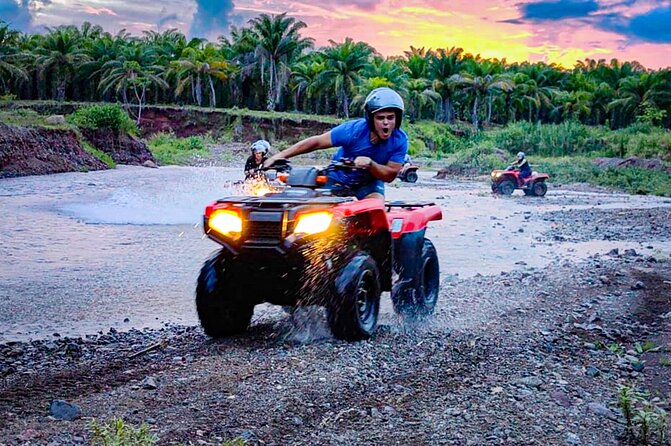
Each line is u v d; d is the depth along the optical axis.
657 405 4.41
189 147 62.94
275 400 4.26
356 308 5.57
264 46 89.12
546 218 19.23
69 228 15.35
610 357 5.61
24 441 3.56
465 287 8.72
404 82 92.31
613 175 39.38
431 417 4.04
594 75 129.12
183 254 11.91
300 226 5.41
